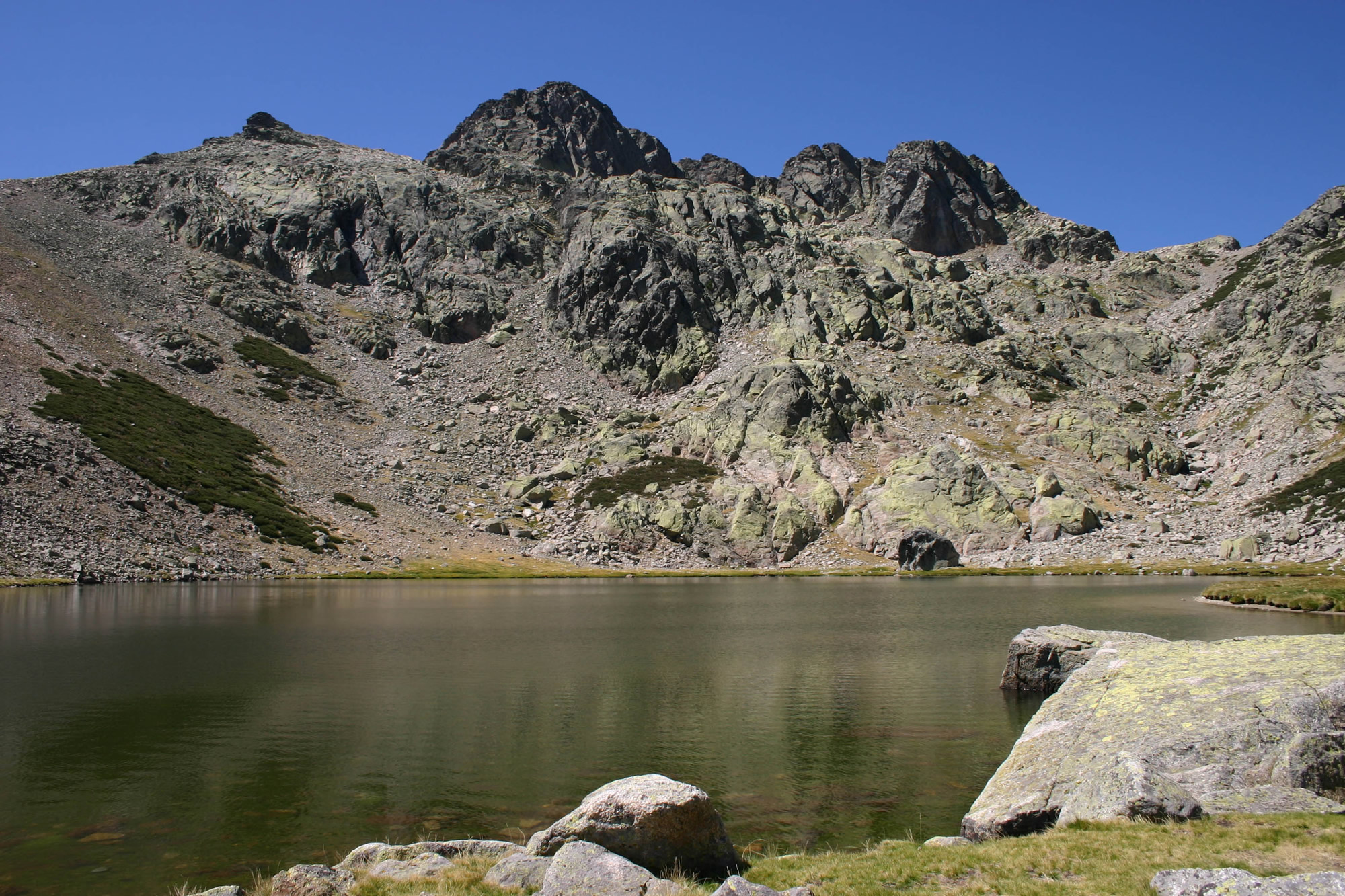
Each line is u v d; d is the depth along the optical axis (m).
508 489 127.88
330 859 17.14
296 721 28.11
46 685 33.69
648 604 68.62
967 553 112.44
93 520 82.12
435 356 170.38
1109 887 11.90
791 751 24.73
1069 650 32.22
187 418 114.44
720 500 121.69
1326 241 185.62
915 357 166.88
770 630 51.16
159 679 35.06
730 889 12.28
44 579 72.12
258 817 19.48
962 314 182.50
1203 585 81.88
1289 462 123.88
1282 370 144.25
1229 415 143.75
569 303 181.75
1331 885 10.25
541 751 24.83
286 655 41.00
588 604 69.19
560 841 15.34
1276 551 100.50
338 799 20.75
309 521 101.75
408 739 25.98
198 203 181.25
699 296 179.50
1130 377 170.38
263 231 186.88
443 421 147.62
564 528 118.62
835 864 14.86
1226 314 176.38
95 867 16.75
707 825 15.16
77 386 107.00
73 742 25.47
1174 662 20.41
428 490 124.19
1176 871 11.45
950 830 18.50
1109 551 107.69
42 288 131.88
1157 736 17.05
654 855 14.77
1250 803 14.59
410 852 16.02
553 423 148.50
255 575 84.94
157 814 19.69
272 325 157.62
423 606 65.44
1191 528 114.00
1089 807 15.34
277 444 120.75
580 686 34.12
